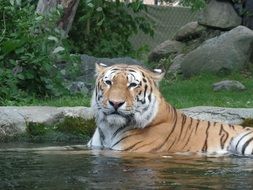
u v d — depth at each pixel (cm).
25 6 1798
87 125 1253
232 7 2670
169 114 1050
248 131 1056
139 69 1044
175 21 3544
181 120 1059
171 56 2730
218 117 1241
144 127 1033
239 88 2083
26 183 716
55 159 927
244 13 2639
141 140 1030
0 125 1227
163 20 3531
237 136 1047
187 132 1047
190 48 2719
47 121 1258
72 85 1770
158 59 2783
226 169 849
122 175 777
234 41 2436
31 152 1017
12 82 1612
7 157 954
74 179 743
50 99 1669
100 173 792
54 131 1248
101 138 1074
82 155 972
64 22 1861
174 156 978
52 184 711
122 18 2442
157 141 1031
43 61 1662
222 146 1039
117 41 2492
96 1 2116
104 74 1041
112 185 706
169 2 3747
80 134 1248
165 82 2334
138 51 2555
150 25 2530
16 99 1591
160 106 1041
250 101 1672
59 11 1714
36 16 1670
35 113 1266
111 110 1011
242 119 1230
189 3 2286
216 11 2673
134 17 2467
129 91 1012
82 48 2441
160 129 1038
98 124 1057
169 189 688
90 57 1977
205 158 964
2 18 1703
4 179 744
